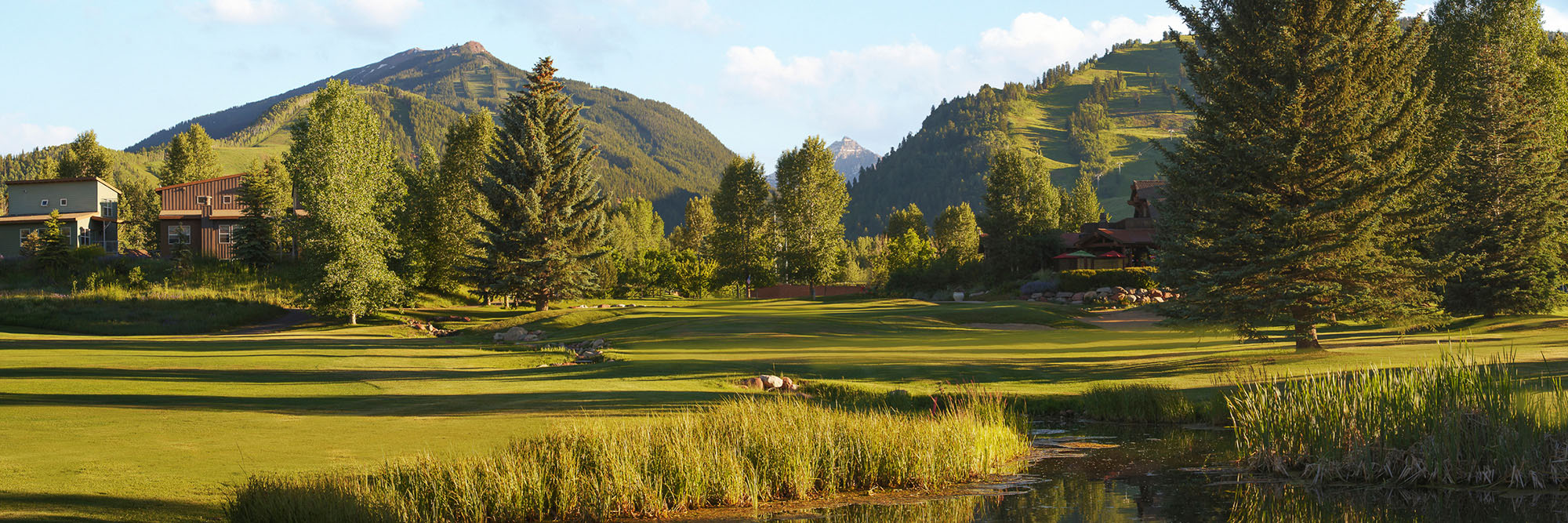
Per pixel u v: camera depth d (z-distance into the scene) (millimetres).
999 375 22406
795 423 12742
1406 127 26516
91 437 12336
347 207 53312
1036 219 81875
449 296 69125
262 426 13664
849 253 150375
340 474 9828
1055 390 19750
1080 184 122375
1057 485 12195
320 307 52281
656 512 10398
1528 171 39250
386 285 53500
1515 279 38281
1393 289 26531
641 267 94062
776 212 94812
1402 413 12281
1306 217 25219
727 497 11016
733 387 20656
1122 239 71062
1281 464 12797
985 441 13508
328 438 12555
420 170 72625
